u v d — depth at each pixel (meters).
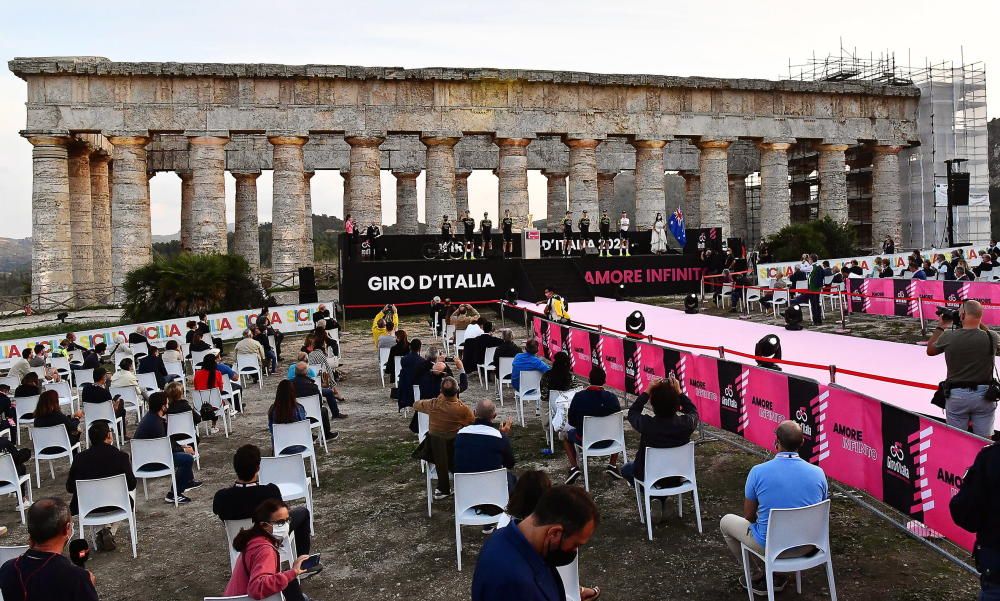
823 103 57.72
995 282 24.95
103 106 47.41
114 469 11.12
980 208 60.91
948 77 59.75
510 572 4.52
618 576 9.66
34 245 47.09
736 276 38.38
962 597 8.65
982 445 8.60
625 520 11.43
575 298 41.31
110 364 30.42
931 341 11.95
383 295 40.31
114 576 10.51
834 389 11.30
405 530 11.60
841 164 58.28
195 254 41.34
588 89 53.66
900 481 10.04
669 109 54.84
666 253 48.69
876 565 9.54
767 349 15.58
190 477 13.68
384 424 18.36
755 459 13.92
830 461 11.50
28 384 18.45
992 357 11.34
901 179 62.25
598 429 12.52
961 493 6.62
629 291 44.81
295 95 49.53
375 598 9.45
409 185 66.00
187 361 29.78
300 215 50.03
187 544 11.55
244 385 24.39
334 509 12.64
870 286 30.38
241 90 48.84
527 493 5.98
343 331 36.38
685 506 11.88
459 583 9.74
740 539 8.73
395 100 50.91
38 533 6.53
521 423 17.22
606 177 69.75
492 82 52.12
